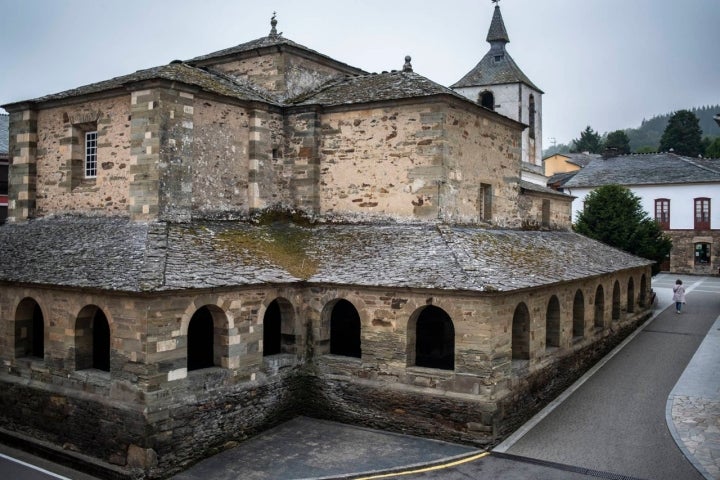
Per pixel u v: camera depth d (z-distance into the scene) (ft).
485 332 50.42
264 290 54.65
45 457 50.93
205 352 60.18
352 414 56.13
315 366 58.29
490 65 108.27
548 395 60.75
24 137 64.64
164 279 46.47
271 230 63.41
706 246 161.58
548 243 75.87
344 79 73.72
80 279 48.70
